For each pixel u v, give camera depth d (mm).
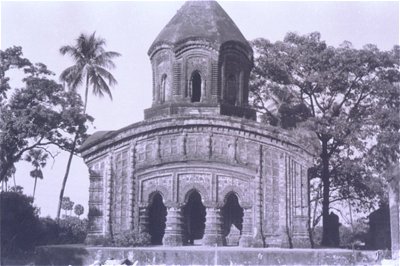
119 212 39000
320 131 47469
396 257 37562
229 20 43875
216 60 41156
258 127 38438
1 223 45000
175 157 38688
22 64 44562
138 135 39438
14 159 44844
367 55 47875
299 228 37844
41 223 49188
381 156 47812
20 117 41250
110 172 39375
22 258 43188
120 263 32094
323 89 50781
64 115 44250
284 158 38469
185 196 38438
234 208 41812
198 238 43375
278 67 50906
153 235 41781
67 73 57281
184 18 42969
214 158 38469
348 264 33844
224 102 41406
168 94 41906
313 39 50281
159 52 42750
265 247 37406
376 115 47625
